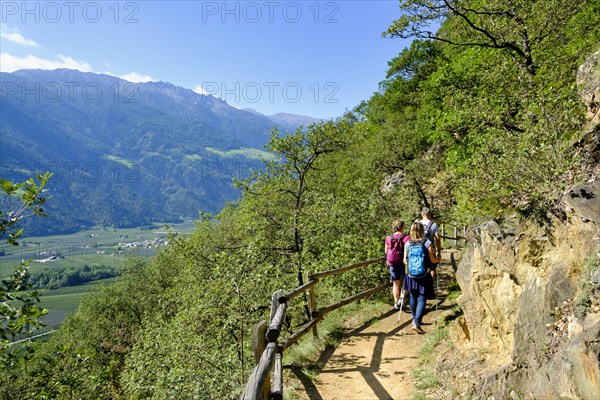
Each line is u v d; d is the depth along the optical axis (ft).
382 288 30.53
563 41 38.93
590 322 9.62
